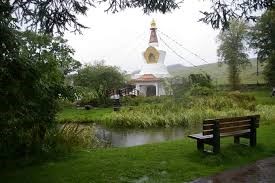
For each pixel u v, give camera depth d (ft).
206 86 113.70
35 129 33.04
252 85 194.29
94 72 130.00
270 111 72.33
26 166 29.45
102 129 66.74
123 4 29.14
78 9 27.81
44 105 31.68
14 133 30.09
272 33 171.22
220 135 32.68
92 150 36.27
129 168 28.19
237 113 73.46
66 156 32.63
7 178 26.23
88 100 110.52
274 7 32.37
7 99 24.43
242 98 92.58
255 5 31.91
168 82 110.83
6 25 22.50
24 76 23.62
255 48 184.85
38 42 32.76
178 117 69.41
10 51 22.85
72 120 76.79
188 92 98.48
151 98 111.55
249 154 32.73
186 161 30.22
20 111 28.02
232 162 30.04
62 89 34.17
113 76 136.46
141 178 25.80
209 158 30.17
